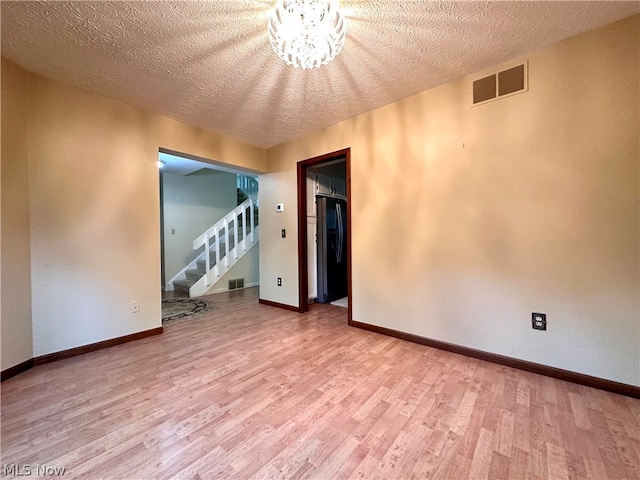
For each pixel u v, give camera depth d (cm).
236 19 161
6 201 195
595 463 119
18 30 167
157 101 260
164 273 550
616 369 173
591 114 179
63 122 230
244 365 215
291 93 247
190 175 592
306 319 338
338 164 471
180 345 256
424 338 253
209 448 129
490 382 187
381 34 176
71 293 233
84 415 153
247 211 609
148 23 163
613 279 174
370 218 289
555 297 192
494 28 173
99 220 250
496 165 214
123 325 263
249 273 582
